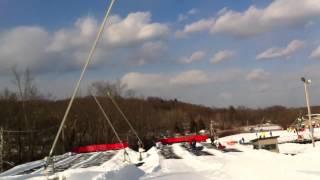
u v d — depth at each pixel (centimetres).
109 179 1891
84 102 8688
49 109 7975
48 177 1375
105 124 8562
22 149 6738
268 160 2891
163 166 3045
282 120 14275
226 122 15562
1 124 6538
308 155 3017
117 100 9250
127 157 4288
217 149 4603
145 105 11819
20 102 7075
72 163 4166
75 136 7906
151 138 7675
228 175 2183
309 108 4325
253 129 11938
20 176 2839
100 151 5941
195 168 2759
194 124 11962
